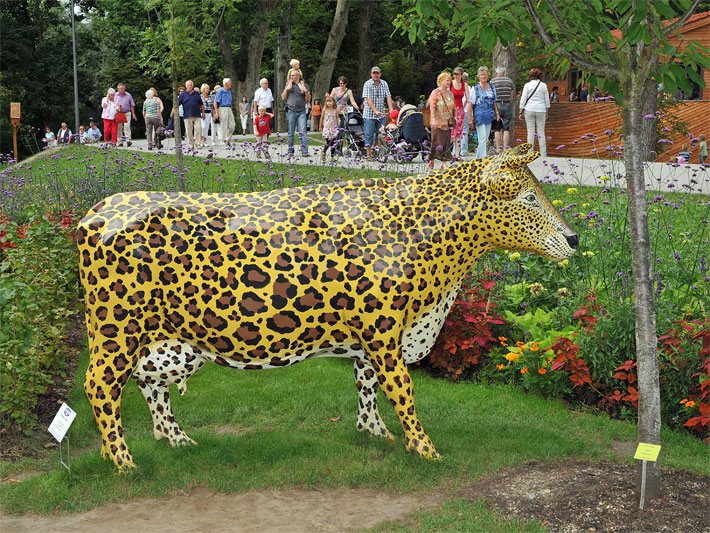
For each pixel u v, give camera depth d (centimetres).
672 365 707
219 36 3778
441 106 1546
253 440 657
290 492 579
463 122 1631
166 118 4747
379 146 1664
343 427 700
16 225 972
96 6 4612
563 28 553
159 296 584
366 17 4269
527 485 570
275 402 758
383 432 671
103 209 589
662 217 1060
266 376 816
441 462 606
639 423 554
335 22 3616
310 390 777
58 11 5325
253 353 596
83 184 1290
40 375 694
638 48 539
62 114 5066
